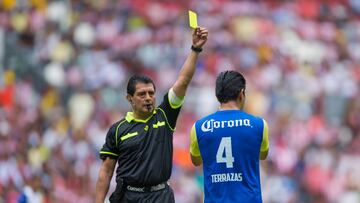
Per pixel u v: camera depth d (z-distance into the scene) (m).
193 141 27.67
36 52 72.12
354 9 92.44
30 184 41.94
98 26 79.31
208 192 27.31
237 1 87.62
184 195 57.44
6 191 45.97
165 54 78.44
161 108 28.88
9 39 67.44
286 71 79.75
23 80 66.06
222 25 84.25
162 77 75.38
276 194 61.44
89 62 74.38
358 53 87.19
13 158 48.50
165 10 84.19
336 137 69.88
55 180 48.50
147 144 28.44
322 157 66.31
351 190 64.81
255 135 27.27
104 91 70.25
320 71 80.88
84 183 55.34
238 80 27.67
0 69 65.44
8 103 61.81
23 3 77.06
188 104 69.50
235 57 79.56
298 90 77.12
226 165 27.22
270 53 81.56
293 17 88.62
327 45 87.44
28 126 56.34
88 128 62.69
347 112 73.75
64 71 71.50
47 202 43.59
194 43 28.55
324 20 90.12
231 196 27.09
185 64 28.61
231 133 27.30
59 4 79.19
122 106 68.88
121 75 73.00
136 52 78.00
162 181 28.50
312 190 64.12
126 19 81.69
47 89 67.31
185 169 59.78
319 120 71.19
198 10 85.56
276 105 73.94
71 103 67.56
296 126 69.12
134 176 28.30
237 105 27.70
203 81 72.88
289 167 64.56
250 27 84.50
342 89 79.25
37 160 51.78
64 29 77.81
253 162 27.27
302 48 84.62
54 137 58.16
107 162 28.83
